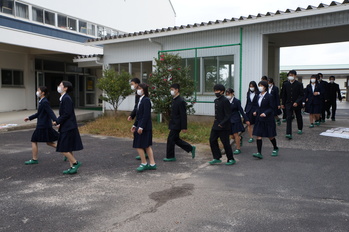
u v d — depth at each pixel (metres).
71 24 17.47
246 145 8.02
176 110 6.52
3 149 7.96
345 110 18.59
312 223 3.56
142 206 4.18
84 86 20.66
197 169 6.00
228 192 4.66
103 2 19.98
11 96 16.31
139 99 6.18
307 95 9.50
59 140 5.62
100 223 3.67
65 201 4.39
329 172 5.53
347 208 3.98
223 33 11.27
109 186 5.04
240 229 3.46
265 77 8.93
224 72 11.27
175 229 3.49
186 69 10.42
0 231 3.48
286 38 11.95
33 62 17.25
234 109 7.13
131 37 13.22
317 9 8.77
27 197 4.55
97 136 10.06
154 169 6.03
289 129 8.20
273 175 5.46
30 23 14.88
